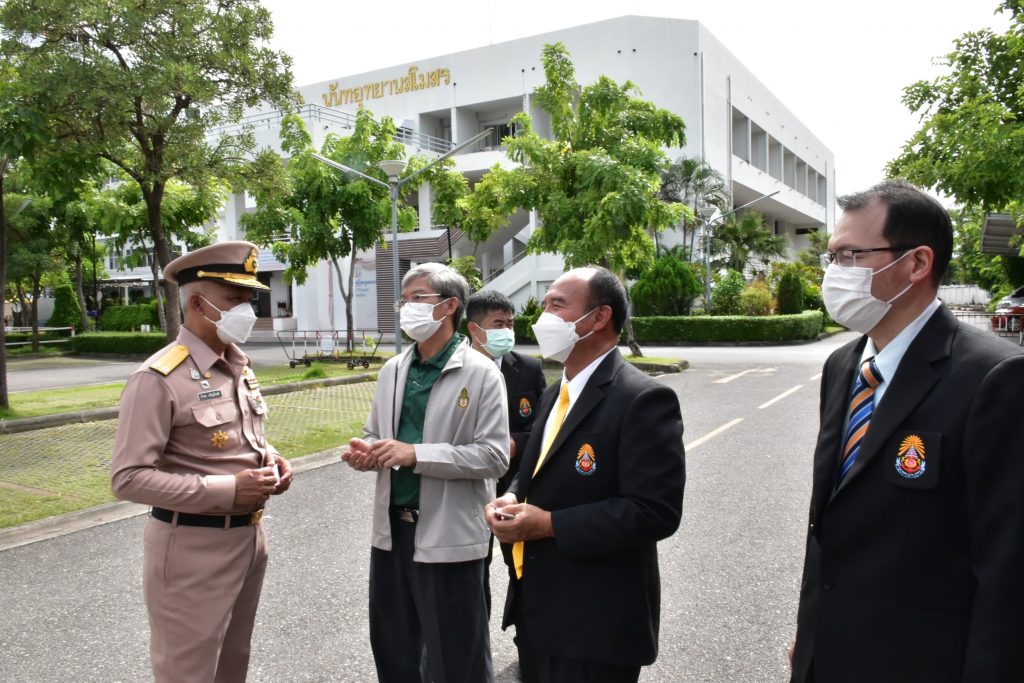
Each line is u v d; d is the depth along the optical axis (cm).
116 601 418
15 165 1122
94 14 1067
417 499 279
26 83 997
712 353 2102
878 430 166
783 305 2784
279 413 1084
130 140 1190
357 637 363
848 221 179
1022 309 2009
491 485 313
